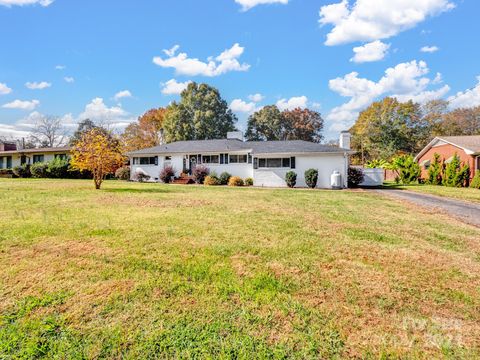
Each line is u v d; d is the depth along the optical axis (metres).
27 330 2.11
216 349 1.93
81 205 7.72
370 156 37.12
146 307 2.44
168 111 39.59
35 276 3.00
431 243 4.52
